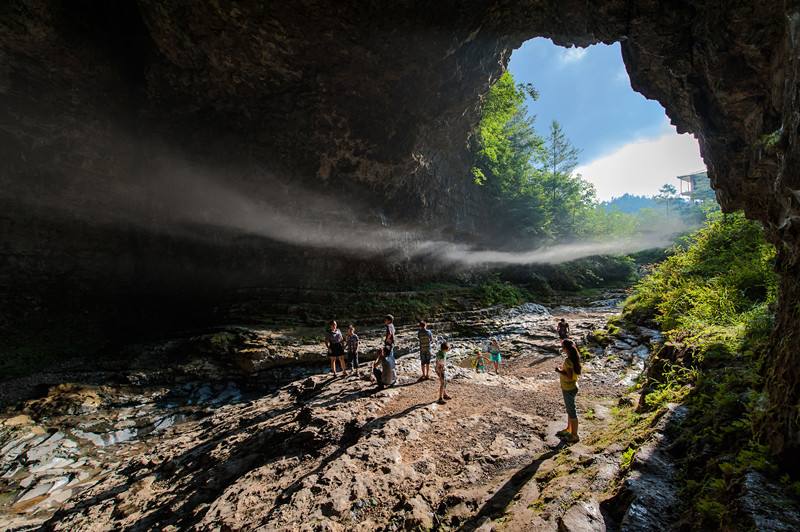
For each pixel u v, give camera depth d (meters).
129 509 6.84
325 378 12.13
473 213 32.69
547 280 35.75
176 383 14.26
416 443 7.08
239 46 14.72
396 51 15.12
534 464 5.88
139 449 10.19
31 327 16.80
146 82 17.31
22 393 12.73
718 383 5.23
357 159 21.16
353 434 7.61
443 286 27.91
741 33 5.06
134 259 20.53
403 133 20.41
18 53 14.16
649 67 7.88
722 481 3.34
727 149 6.47
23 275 17.02
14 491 8.29
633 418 6.36
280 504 5.62
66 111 16.56
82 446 10.23
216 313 19.94
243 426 9.76
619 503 3.84
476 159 31.09
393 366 10.52
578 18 11.06
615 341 13.62
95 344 17.64
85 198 18.67
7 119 15.56
